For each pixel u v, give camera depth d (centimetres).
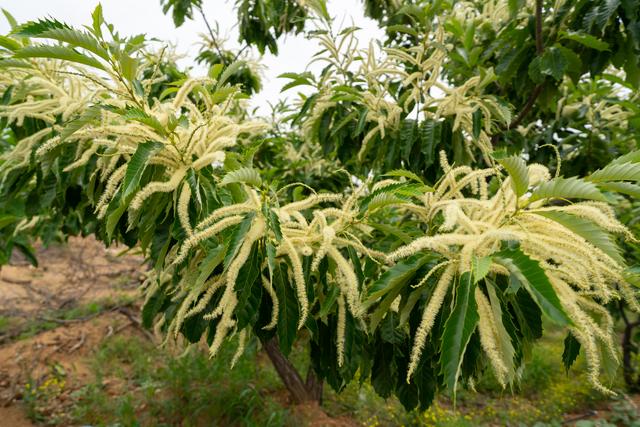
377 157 290
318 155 446
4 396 493
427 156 252
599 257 119
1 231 388
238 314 142
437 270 141
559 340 770
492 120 289
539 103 304
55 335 636
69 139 162
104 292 800
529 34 274
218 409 448
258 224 144
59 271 855
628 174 115
